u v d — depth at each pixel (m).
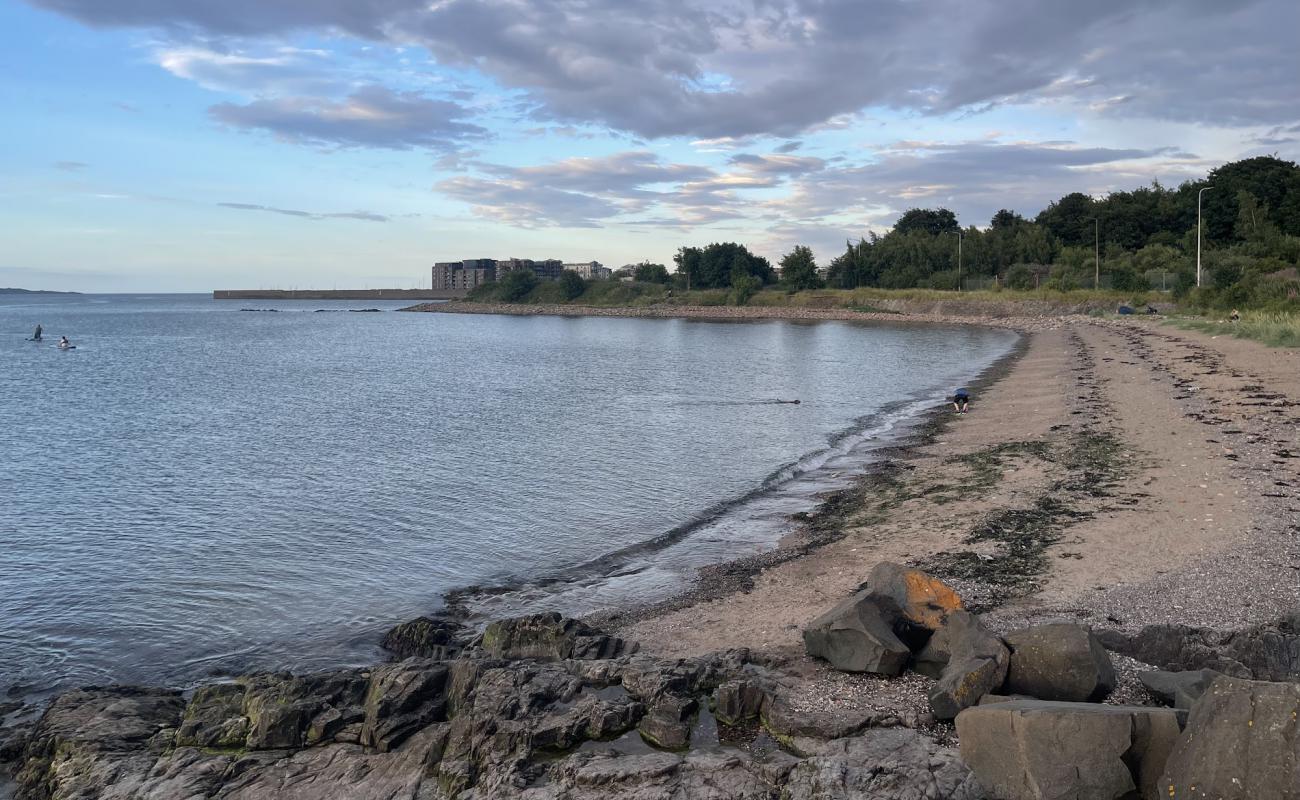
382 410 42.62
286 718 11.38
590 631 14.08
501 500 24.33
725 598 16.25
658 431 35.69
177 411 42.84
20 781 11.09
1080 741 8.36
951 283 133.50
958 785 8.80
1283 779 7.39
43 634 15.48
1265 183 112.06
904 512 21.34
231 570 18.70
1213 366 39.75
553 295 186.75
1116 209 131.62
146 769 10.76
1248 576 14.26
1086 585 14.77
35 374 61.50
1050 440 28.38
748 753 10.11
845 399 45.25
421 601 16.91
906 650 11.48
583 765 9.80
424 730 11.29
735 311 142.50
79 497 25.02
